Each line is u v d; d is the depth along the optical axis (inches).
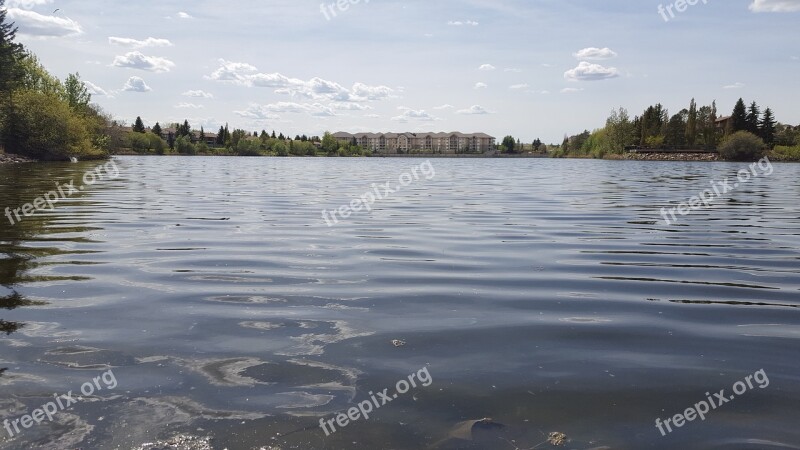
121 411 135.0
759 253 360.2
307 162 3292.3
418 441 122.6
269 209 601.9
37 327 197.6
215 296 242.5
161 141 4591.5
